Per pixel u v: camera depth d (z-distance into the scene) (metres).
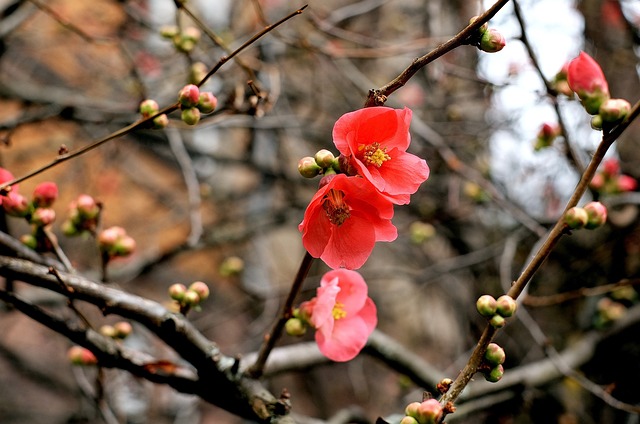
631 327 4.50
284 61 5.79
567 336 5.43
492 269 5.84
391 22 5.78
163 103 3.92
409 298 6.38
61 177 6.43
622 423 4.70
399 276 6.11
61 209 6.29
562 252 5.39
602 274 5.11
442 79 4.58
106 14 5.50
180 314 2.04
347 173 1.64
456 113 4.98
